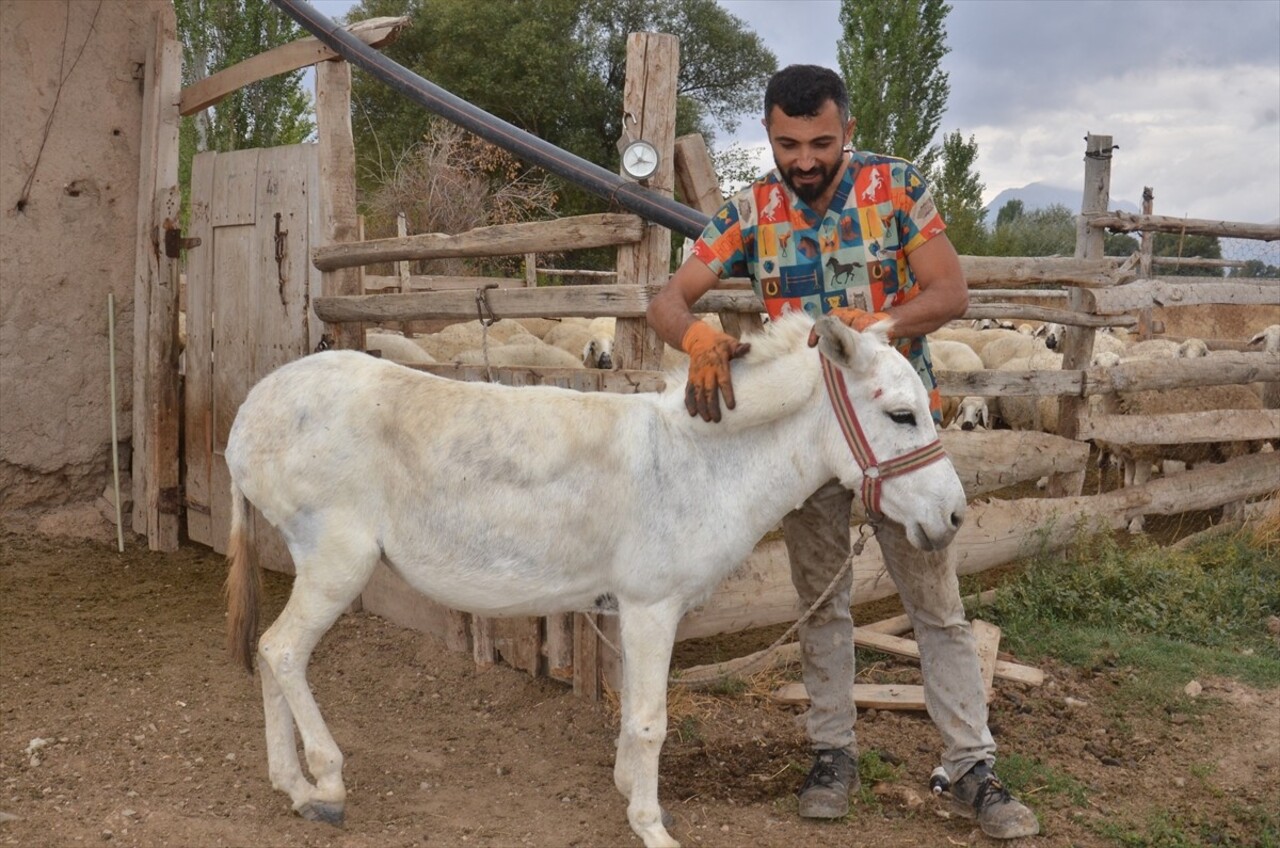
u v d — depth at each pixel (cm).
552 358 1155
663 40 476
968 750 388
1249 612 629
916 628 397
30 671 520
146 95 766
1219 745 473
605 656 487
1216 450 882
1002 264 595
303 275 644
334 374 370
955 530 345
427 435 356
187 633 586
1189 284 769
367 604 613
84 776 407
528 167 2927
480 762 439
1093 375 695
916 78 3014
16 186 755
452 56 3647
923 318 357
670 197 483
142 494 777
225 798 392
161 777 409
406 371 376
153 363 749
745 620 523
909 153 3020
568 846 366
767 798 413
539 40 3622
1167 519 865
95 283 791
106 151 786
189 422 754
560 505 352
